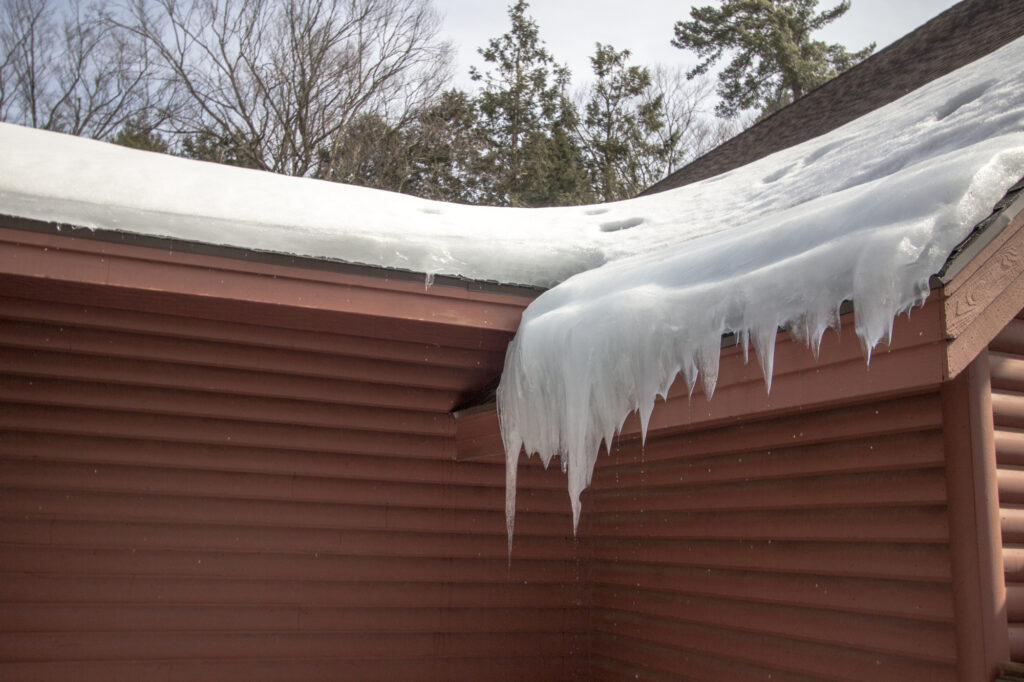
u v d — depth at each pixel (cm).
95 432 514
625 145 2648
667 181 1139
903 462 370
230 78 2295
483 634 582
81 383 512
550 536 610
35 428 506
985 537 329
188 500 531
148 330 501
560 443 421
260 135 2298
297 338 526
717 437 492
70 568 505
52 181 423
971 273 286
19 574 496
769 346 316
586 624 609
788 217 391
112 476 518
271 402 545
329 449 558
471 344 547
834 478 409
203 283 431
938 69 769
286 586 544
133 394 520
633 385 371
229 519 537
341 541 559
